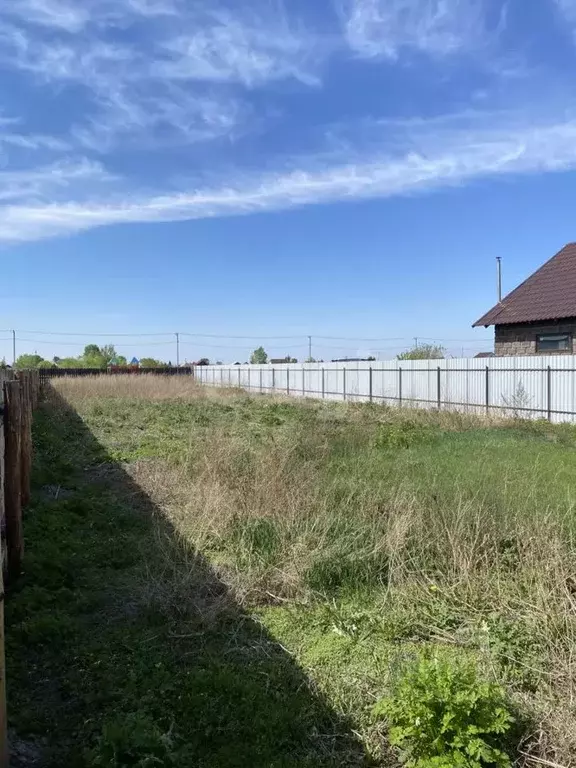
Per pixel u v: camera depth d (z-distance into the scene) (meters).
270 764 2.66
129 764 2.54
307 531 5.21
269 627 3.97
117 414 16.84
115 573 4.91
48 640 3.73
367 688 3.23
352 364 26.03
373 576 4.59
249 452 8.75
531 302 19.84
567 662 3.27
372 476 7.38
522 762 2.67
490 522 5.23
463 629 3.82
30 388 14.31
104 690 3.20
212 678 3.26
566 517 5.36
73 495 7.29
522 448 10.19
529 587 4.08
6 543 4.57
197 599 4.27
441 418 14.62
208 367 44.81
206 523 5.62
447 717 2.58
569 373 15.30
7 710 3.04
